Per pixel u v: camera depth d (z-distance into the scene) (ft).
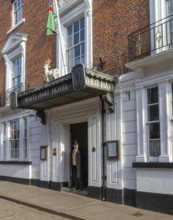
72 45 41.81
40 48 47.26
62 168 40.78
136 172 30.22
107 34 35.40
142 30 31.30
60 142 41.11
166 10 29.89
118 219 25.77
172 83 28.68
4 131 55.42
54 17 42.91
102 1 36.60
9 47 55.36
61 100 37.73
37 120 45.93
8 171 52.11
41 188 42.91
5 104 54.29
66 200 33.86
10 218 27.17
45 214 29.12
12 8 57.16
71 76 31.53
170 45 28.50
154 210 28.35
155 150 29.35
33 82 48.14
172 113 28.25
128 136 31.81
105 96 33.22
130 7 33.01
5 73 56.70
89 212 28.30
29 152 47.03
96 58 36.52
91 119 36.27
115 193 32.35
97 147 35.09
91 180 35.40
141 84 30.60
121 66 33.32
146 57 28.50
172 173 27.20
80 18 40.70
